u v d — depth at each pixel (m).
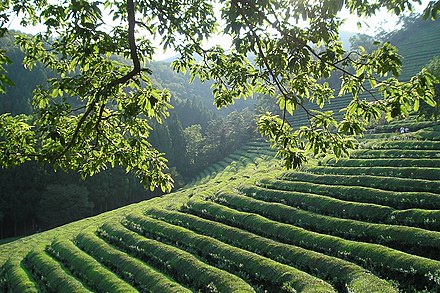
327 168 40.19
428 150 38.09
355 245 22.12
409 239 21.94
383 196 29.69
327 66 7.49
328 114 7.31
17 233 62.16
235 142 91.25
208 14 9.06
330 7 6.14
